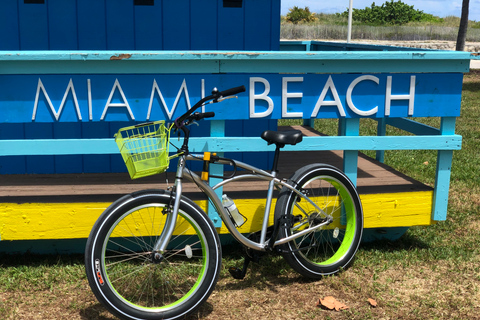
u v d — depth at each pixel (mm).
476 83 16172
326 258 3859
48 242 3787
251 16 4609
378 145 3676
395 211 3887
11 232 3535
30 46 4426
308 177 3473
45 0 4371
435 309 3217
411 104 3660
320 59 3465
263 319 3084
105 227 2842
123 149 2744
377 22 54188
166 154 2799
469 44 39219
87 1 4418
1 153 3355
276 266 3725
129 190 4039
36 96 3346
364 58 3494
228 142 3533
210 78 3465
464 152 7160
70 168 4660
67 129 4613
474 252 4031
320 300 3238
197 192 3902
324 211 3760
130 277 3494
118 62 3352
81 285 3438
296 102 3562
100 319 3066
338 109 3602
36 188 4090
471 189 5586
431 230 4449
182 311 2969
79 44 4473
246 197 3748
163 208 2957
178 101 3469
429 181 5824
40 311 3135
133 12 4484
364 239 4168
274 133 3285
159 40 4551
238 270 3342
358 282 3529
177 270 3592
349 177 3781
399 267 3764
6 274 3541
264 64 3467
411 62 3598
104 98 3406
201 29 4578
